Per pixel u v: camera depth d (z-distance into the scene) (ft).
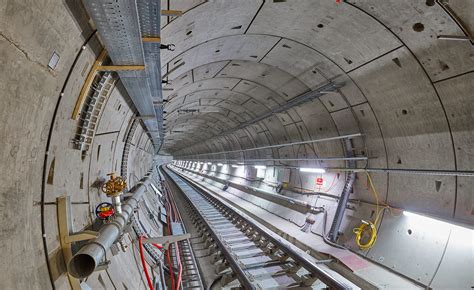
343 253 24.91
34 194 7.63
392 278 20.15
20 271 6.66
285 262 22.30
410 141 21.33
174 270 20.10
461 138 17.67
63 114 8.99
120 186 13.51
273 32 20.77
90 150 12.84
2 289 5.99
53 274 8.04
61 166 9.50
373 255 23.18
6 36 5.38
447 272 17.63
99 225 13.30
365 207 26.16
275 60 25.81
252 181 56.85
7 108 5.91
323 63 22.98
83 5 7.80
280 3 16.87
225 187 73.97
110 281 11.37
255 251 26.30
